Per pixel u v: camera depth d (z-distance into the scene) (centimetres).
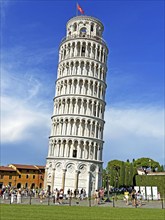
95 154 7794
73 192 7125
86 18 8769
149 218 2820
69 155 7556
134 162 12988
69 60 8319
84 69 8175
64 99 8006
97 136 7988
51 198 5838
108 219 2641
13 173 12488
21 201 4634
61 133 7769
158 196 6197
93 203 4966
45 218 2516
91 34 8738
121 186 10731
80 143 7594
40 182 13050
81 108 7856
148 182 8175
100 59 8538
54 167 7494
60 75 8519
